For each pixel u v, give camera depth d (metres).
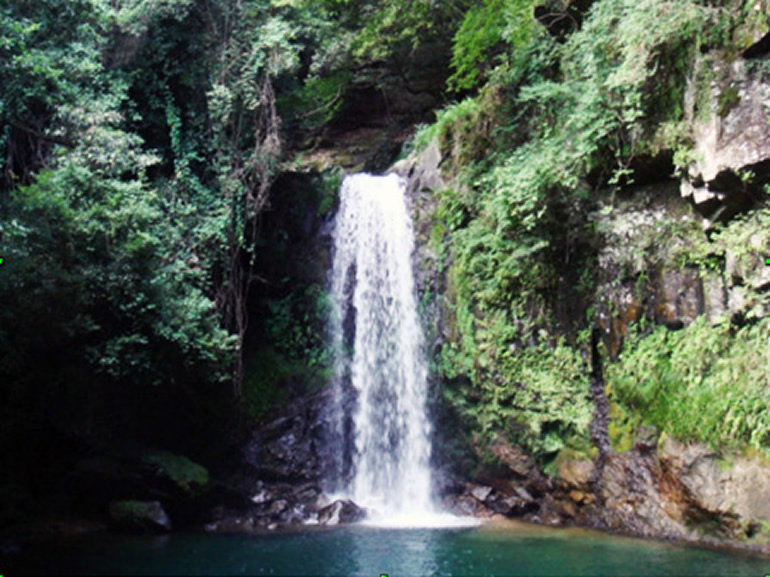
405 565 7.59
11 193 10.21
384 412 12.27
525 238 10.85
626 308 10.05
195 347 10.56
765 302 8.47
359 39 16.42
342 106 17.78
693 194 9.23
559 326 10.76
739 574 7.07
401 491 11.83
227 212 12.18
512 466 10.94
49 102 10.52
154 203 11.63
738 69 8.66
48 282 9.32
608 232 10.34
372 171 16.31
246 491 11.33
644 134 9.81
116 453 10.12
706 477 8.63
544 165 10.35
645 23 9.20
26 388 9.95
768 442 8.34
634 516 9.58
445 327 11.85
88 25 11.41
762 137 8.31
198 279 11.73
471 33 13.38
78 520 9.66
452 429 11.58
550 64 11.58
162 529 9.40
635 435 9.63
